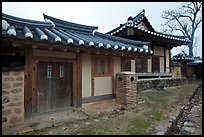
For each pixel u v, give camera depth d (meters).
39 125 4.79
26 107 5.21
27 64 5.29
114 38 8.77
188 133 5.05
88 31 8.45
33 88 5.44
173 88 14.00
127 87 7.05
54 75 6.09
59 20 7.29
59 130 4.61
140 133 4.39
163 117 5.86
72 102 6.48
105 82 7.52
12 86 4.63
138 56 7.65
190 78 23.89
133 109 6.95
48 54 5.80
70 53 6.38
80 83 6.61
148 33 12.46
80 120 5.48
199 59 28.41
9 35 4.13
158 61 15.04
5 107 4.51
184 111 7.46
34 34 5.14
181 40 15.42
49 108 5.95
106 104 7.31
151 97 9.62
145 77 13.30
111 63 7.77
